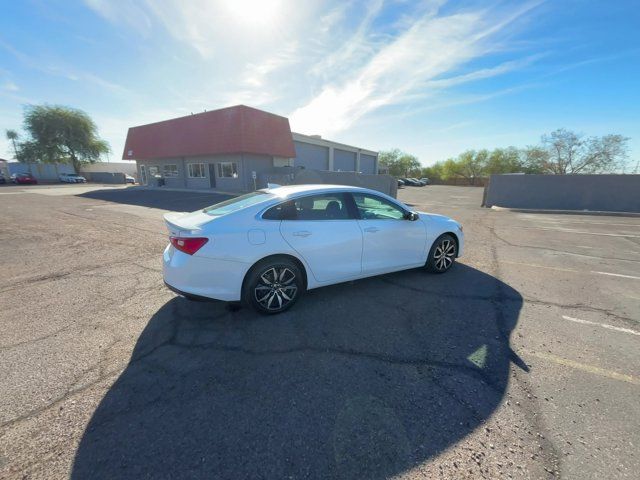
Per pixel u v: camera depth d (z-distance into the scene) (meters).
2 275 4.49
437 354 2.57
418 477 1.52
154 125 25.73
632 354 2.56
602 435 1.75
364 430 1.80
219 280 2.93
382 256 3.87
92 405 2.01
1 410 1.96
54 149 39.75
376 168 43.56
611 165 29.73
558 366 2.40
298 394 2.11
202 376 2.30
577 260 5.33
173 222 3.10
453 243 4.62
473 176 59.00
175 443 1.73
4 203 13.96
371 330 2.95
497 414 1.92
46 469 1.57
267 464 1.60
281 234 3.15
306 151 29.22
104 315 3.26
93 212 11.37
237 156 21.33
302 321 3.12
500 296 3.75
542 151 34.50
